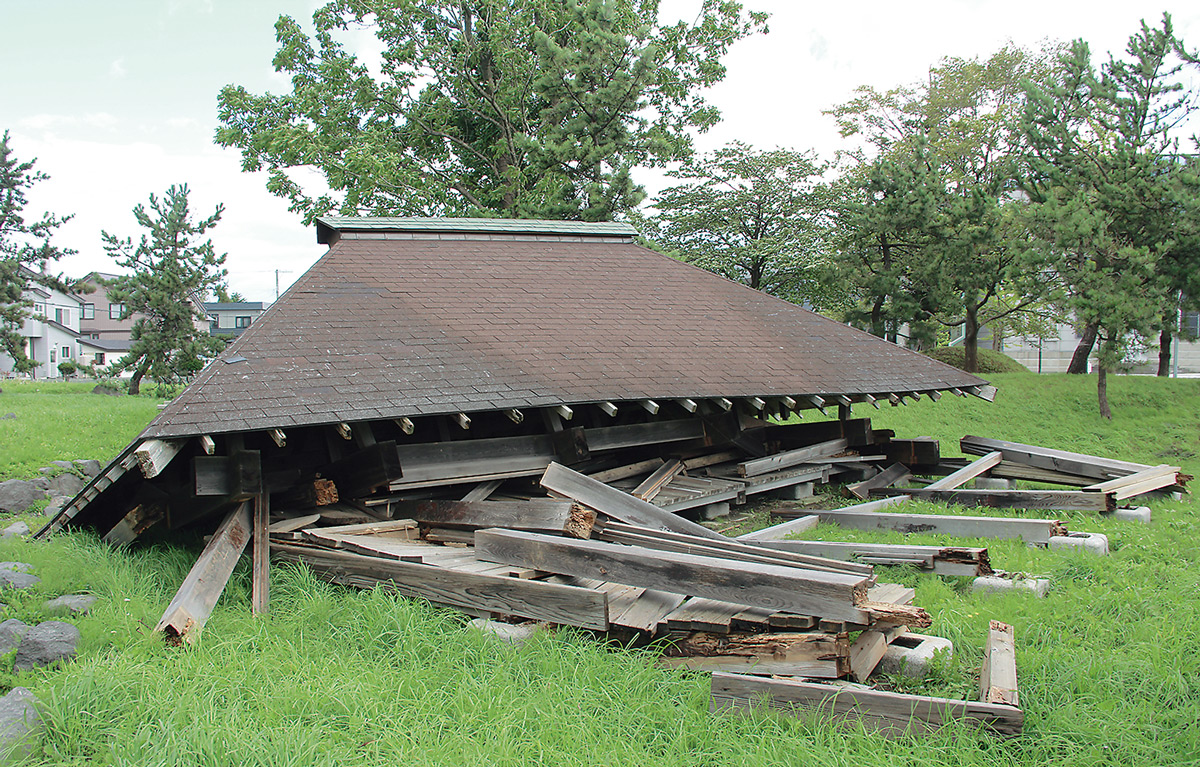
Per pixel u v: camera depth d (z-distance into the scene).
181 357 25.20
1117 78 18.64
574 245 14.32
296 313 9.48
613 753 4.36
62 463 11.65
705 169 28.16
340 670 5.43
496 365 9.41
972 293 22.42
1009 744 4.30
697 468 11.80
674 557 5.62
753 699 4.73
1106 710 4.63
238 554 7.25
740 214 27.72
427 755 4.36
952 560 6.95
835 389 11.15
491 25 26.50
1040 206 18.06
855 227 24.45
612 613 5.75
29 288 25.97
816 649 4.95
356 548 7.40
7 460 11.55
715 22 27.27
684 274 14.01
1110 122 18.62
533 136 26.56
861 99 32.16
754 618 5.34
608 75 23.52
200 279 25.66
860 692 4.54
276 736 4.49
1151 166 17.36
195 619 6.17
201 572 6.80
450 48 27.41
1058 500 9.88
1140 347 22.55
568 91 22.98
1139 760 4.21
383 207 25.94
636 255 14.47
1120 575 7.02
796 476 11.71
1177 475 10.97
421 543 7.91
